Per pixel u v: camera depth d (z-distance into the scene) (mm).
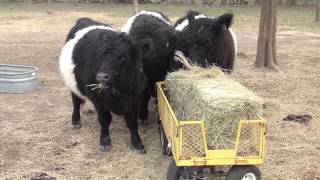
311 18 13414
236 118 3041
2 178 3490
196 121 3000
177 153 3010
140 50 3754
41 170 3631
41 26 11297
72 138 4285
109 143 4043
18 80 5680
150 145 4152
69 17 13008
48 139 4254
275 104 5285
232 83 3422
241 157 3041
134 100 3904
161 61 4305
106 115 3984
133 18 5016
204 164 3025
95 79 3768
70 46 4293
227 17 4211
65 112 5039
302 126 4605
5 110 5055
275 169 3658
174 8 15672
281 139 4277
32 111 5055
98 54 3660
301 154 3949
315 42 9547
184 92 3465
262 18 6996
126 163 3768
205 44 4102
